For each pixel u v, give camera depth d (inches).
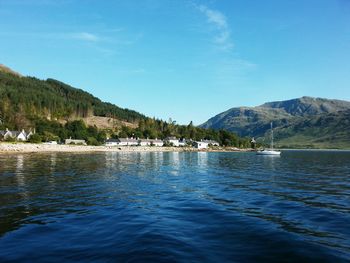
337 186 1321.4
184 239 551.8
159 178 1568.7
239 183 1398.9
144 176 1646.2
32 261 450.9
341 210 818.2
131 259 454.6
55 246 514.9
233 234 584.7
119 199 951.6
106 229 616.4
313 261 453.4
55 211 778.2
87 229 616.4
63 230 609.9
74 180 1406.3
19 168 1929.1
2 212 765.9
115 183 1330.0
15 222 671.1
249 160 3764.8
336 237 572.1
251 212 784.3
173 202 912.3
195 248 504.4
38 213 756.6
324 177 1717.5
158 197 997.8
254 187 1264.8
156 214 751.7
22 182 1309.1
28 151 4896.7
